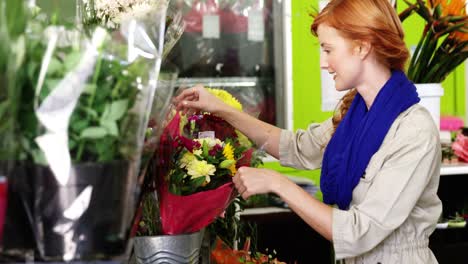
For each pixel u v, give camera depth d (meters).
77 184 1.08
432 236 3.21
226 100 2.33
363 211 1.78
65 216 1.08
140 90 1.16
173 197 1.49
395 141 1.85
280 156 2.37
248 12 4.10
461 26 2.90
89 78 1.10
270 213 3.44
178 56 3.93
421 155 1.82
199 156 1.60
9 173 1.05
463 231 3.23
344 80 1.92
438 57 3.03
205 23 4.05
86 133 1.09
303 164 2.38
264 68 4.15
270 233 3.43
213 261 2.05
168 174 1.52
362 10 1.86
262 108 4.14
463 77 4.42
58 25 1.17
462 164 3.25
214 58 4.08
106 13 1.92
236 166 1.79
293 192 1.76
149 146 1.32
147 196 1.50
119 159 1.12
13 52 1.06
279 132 2.37
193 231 1.55
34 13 1.34
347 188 1.95
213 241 2.10
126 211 1.13
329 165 2.03
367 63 1.91
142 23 1.26
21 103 1.07
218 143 1.72
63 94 1.08
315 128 2.40
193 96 2.21
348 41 1.87
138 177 1.26
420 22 4.28
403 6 4.22
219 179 1.66
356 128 1.97
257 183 1.73
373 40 1.85
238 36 4.11
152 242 1.50
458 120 3.91
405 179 1.80
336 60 1.90
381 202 1.78
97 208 1.09
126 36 1.22
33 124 1.07
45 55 1.08
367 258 1.94
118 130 1.12
